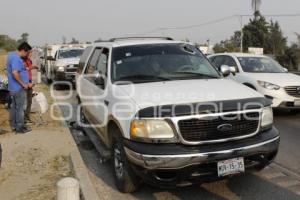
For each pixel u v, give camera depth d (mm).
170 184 4766
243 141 4883
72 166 6457
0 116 11148
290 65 37969
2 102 12922
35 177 6238
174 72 6098
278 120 10258
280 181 5789
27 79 9000
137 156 4766
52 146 7754
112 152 5660
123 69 6113
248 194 5340
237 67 11508
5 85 12516
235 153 4750
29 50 8938
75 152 7059
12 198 5473
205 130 4730
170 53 6516
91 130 8039
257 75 10820
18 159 7074
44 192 5602
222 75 6457
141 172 4844
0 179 6191
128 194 5453
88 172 6258
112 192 5543
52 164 6789
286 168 6359
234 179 5875
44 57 26109
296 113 11016
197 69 6305
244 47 61094
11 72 8656
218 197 5266
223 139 4789
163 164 4621
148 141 4742
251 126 4977
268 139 5035
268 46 59781
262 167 5242
